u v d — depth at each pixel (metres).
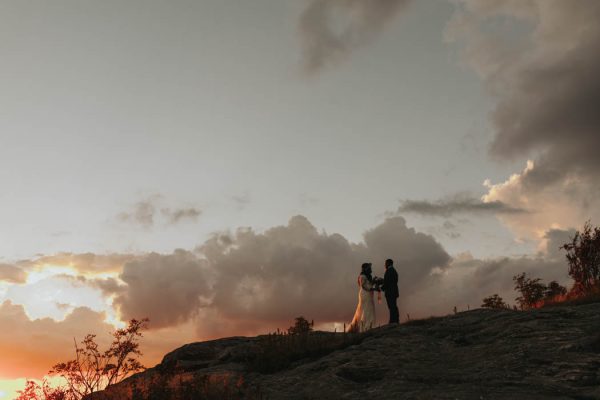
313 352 11.41
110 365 9.67
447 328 11.61
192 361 13.82
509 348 9.31
